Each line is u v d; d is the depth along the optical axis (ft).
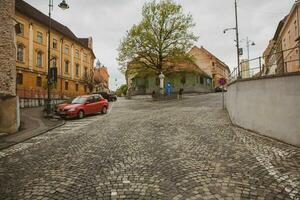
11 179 21.88
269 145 31.32
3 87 50.08
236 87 47.01
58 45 144.97
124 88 253.85
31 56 122.11
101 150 30.60
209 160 25.40
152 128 44.16
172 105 85.76
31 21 122.62
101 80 236.02
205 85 178.19
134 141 34.71
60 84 145.28
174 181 20.22
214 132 39.60
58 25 157.28
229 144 31.89
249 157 26.21
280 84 33.65
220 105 77.51
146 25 120.78
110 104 109.70
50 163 26.11
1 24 50.08
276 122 34.47
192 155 27.27
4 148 33.99
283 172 21.77
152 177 21.20
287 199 16.92
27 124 54.95
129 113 69.82
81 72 171.73
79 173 22.74
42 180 21.36
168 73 130.82
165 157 26.78
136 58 121.49
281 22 106.83
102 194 18.25
